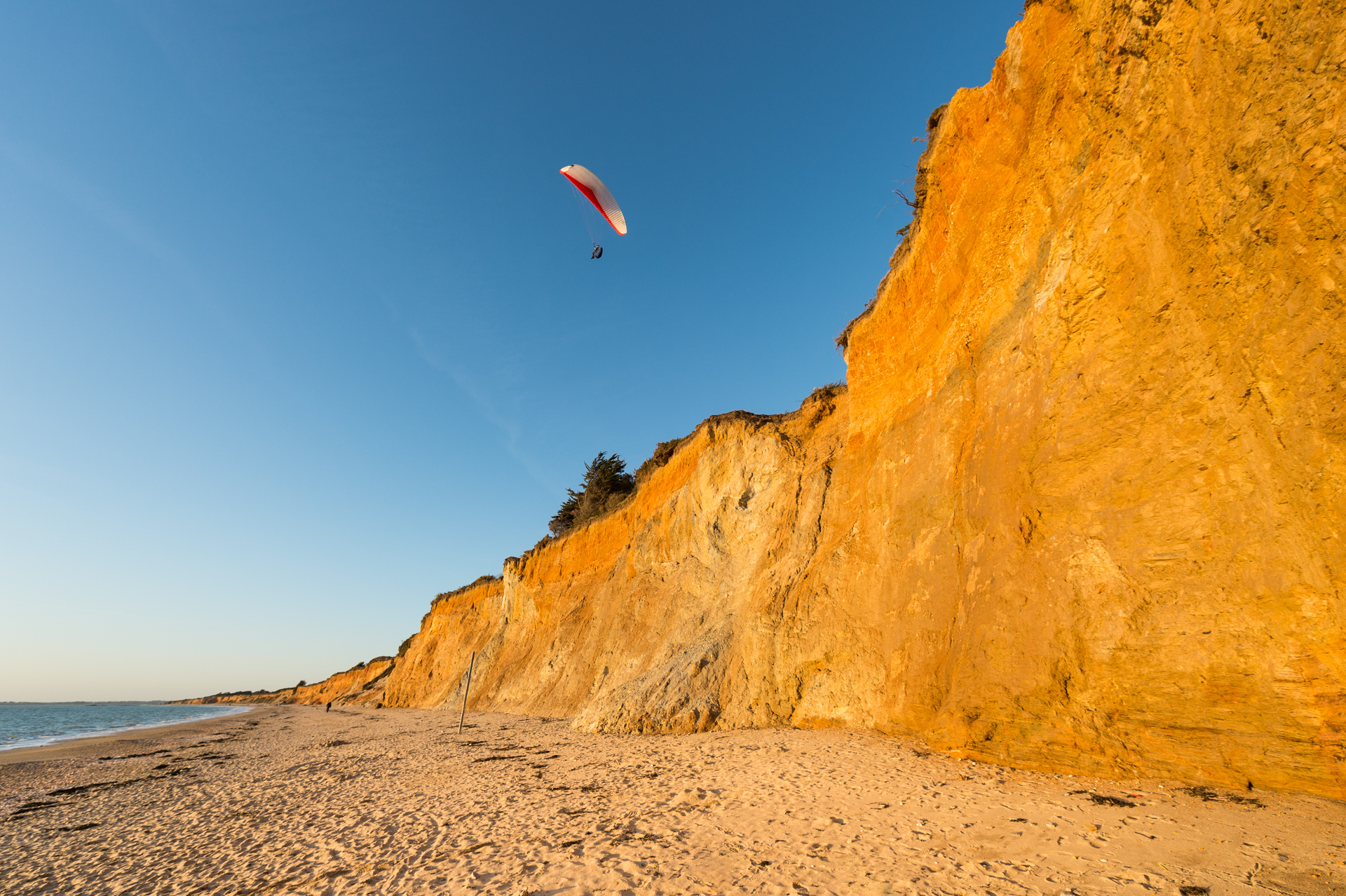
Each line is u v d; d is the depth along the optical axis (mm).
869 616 13758
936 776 8188
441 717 34656
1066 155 9789
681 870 5832
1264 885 4109
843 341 18656
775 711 15117
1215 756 6379
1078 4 9391
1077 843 5332
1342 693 5555
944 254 13617
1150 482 7566
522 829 8203
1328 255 5777
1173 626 6969
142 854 9359
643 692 18484
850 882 5125
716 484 23234
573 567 36344
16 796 16281
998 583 9461
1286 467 6117
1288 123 6090
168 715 82312
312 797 12750
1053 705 8023
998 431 10562
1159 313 7723
